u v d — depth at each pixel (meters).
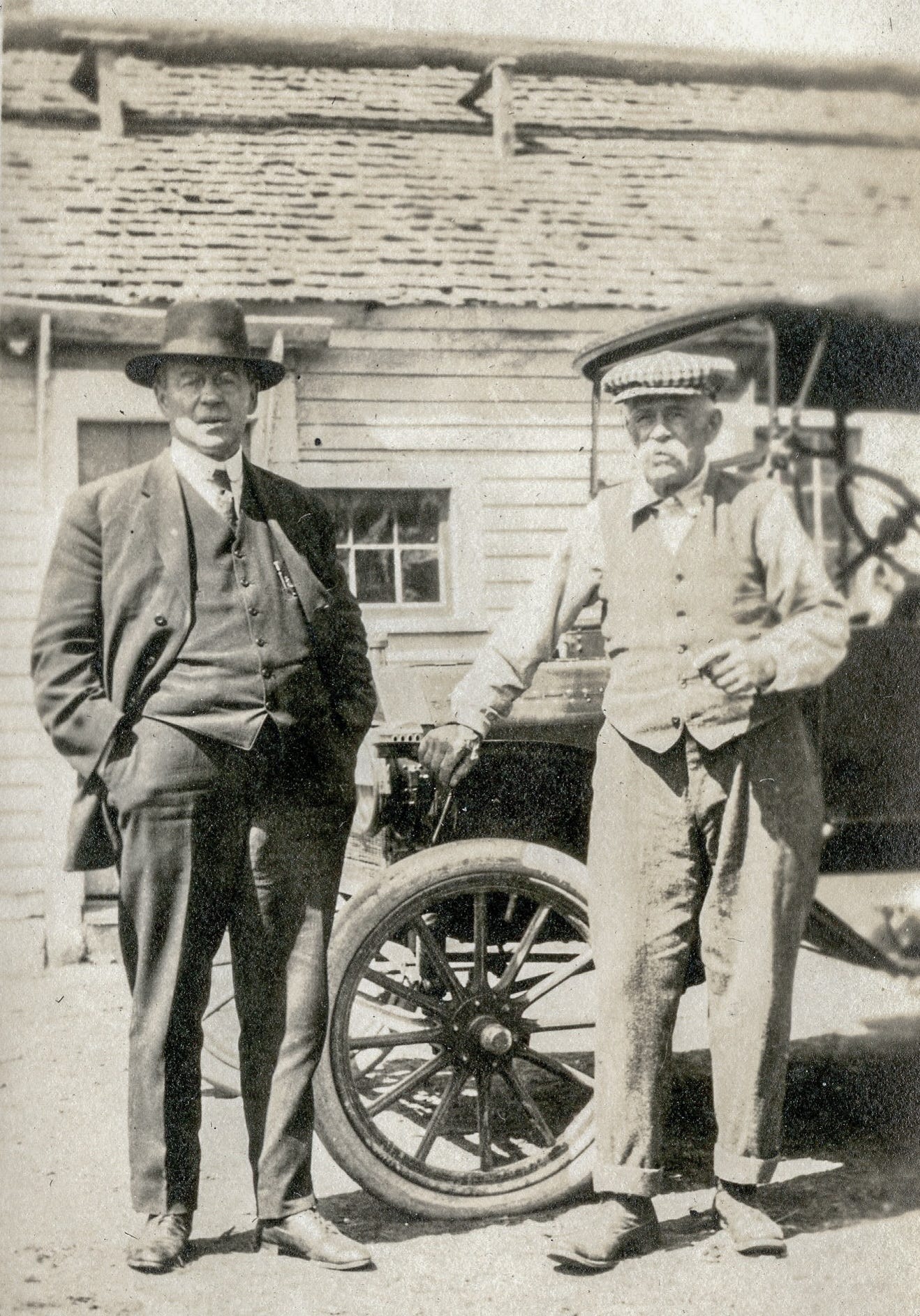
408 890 2.46
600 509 2.44
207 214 5.16
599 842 2.39
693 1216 2.49
